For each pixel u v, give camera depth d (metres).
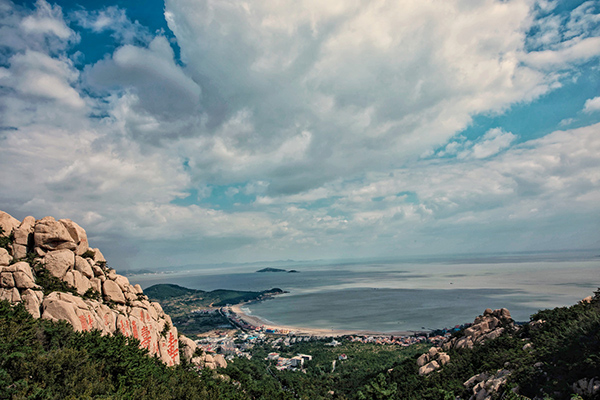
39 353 45.09
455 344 102.25
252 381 122.38
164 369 71.00
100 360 51.09
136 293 85.31
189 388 62.91
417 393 80.88
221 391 78.81
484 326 100.12
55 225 64.25
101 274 72.50
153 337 79.94
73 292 62.34
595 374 45.94
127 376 52.75
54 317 54.19
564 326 70.25
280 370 176.38
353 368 170.00
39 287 56.09
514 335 88.12
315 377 161.50
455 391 71.69
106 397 42.44
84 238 71.44
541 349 63.12
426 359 102.25
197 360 108.00
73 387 41.62
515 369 61.91
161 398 51.50
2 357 39.69
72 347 48.97
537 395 51.75
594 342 51.16
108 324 65.69
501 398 56.62
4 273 53.66
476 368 79.69
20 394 36.25
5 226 61.44
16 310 49.44
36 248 62.16
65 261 63.16
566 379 49.69
